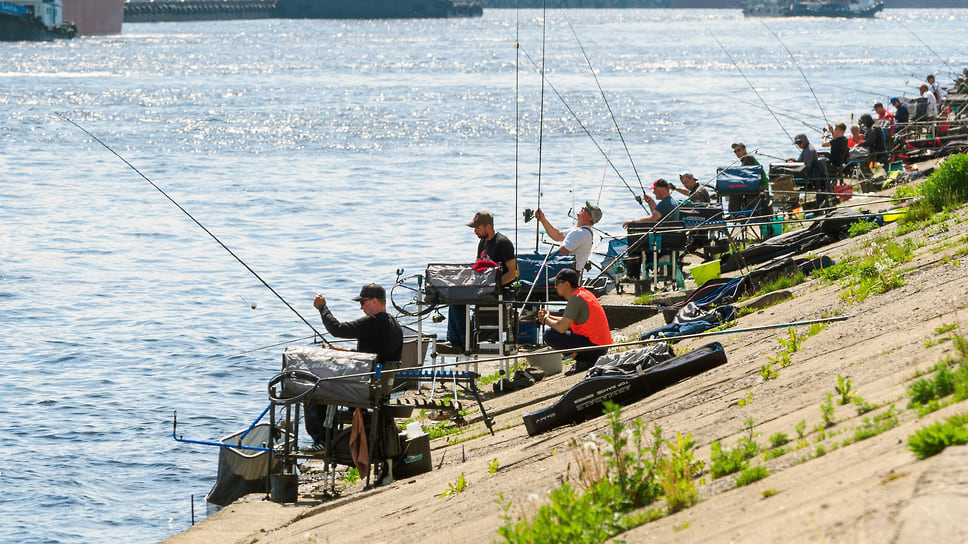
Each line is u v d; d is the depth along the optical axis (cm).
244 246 4350
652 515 916
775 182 3594
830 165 3994
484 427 1850
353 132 8881
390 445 1596
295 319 3228
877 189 4050
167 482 1938
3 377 2600
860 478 785
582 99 11494
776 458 973
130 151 7731
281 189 5934
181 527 1736
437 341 2112
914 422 888
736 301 2394
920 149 4919
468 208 5209
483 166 6825
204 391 2511
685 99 11262
